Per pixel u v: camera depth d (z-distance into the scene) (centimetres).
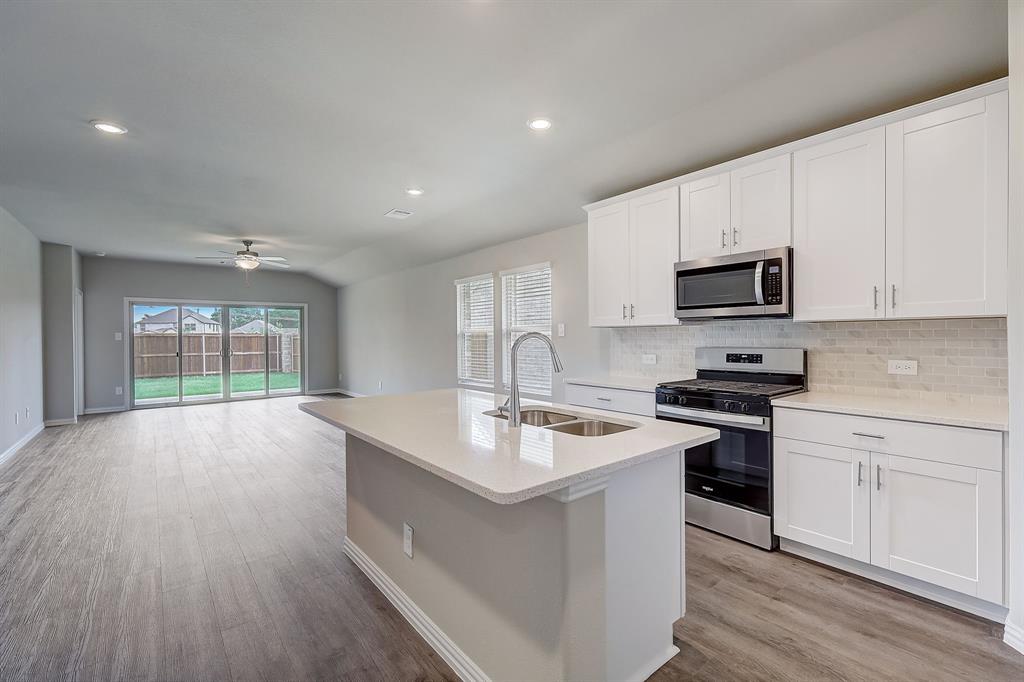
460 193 433
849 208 254
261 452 520
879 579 239
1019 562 188
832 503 247
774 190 283
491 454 157
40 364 636
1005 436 196
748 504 281
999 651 188
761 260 283
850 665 181
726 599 226
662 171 350
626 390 355
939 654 187
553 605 148
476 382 618
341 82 248
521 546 158
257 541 297
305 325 992
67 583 246
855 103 257
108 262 802
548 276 509
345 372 995
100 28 203
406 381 771
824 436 249
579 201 420
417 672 184
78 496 380
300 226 567
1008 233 193
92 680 177
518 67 235
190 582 248
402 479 222
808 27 205
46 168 369
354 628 210
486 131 306
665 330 394
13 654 191
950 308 221
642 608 174
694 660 185
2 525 322
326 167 369
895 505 226
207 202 465
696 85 251
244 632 206
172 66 232
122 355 810
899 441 223
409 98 265
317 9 192
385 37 211
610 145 326
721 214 308
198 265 874
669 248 337
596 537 153
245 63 230
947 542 211
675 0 188
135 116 284
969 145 215
